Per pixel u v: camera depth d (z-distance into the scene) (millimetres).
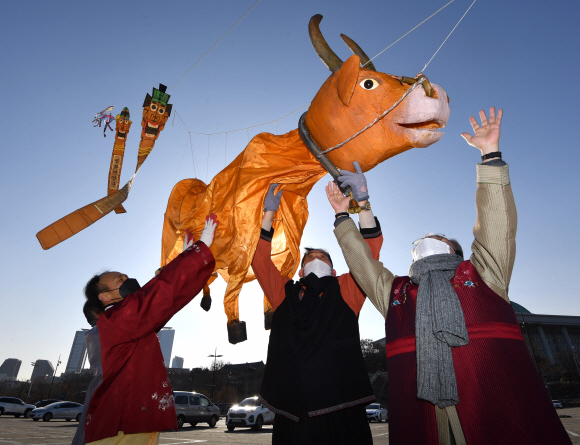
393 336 1825
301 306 2275
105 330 1733
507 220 1662
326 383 2027
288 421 2082
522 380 1470
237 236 2547
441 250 1919
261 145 2811
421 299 1673
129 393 1729
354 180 2344
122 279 2117
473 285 1677
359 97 2393
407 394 1660
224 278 3170
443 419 1597
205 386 66438
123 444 1687
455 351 1562
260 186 2611
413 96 2287
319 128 2547
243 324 2545
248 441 9633
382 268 2148
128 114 3234
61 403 19078
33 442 8148
